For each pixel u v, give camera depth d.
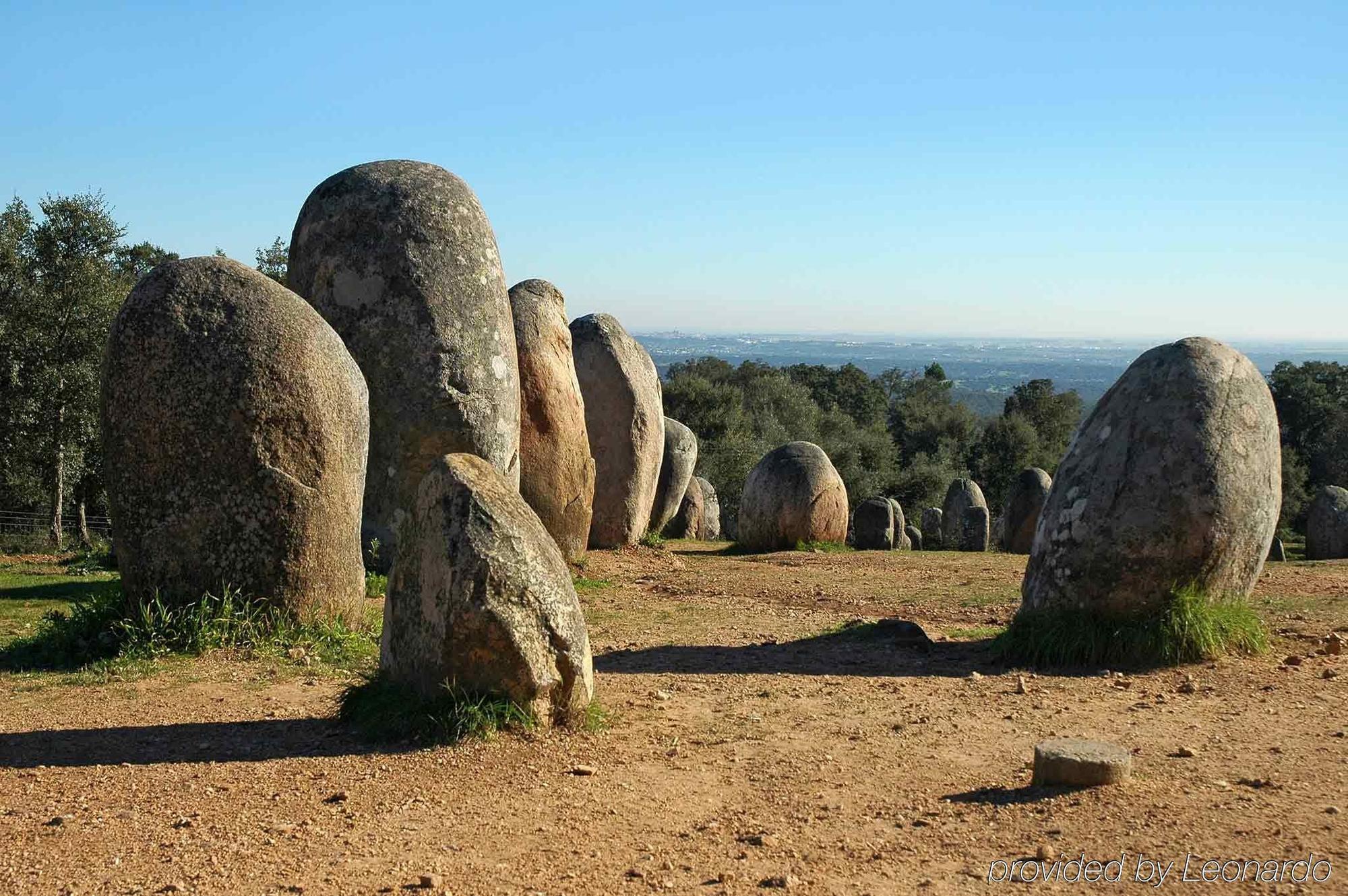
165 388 8.38
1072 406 63.47
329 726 6.48
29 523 28.12
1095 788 5.28
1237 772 5.57
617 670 8.23
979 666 8.45
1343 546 21.95
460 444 11.55
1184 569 8.47
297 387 8.55
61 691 7.45
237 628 8.36
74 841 4.75
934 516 31.77
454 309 11.60
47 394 25.73
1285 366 54.06
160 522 8.45
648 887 4.27
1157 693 7.44
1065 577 8.68
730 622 10.53
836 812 5.11
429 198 11.77
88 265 26.17
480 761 5.75
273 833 4.82
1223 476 8.45
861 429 50.09
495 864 4.49
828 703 7.23
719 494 39.81
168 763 5.84
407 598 6.40
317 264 11.68
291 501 8.52
